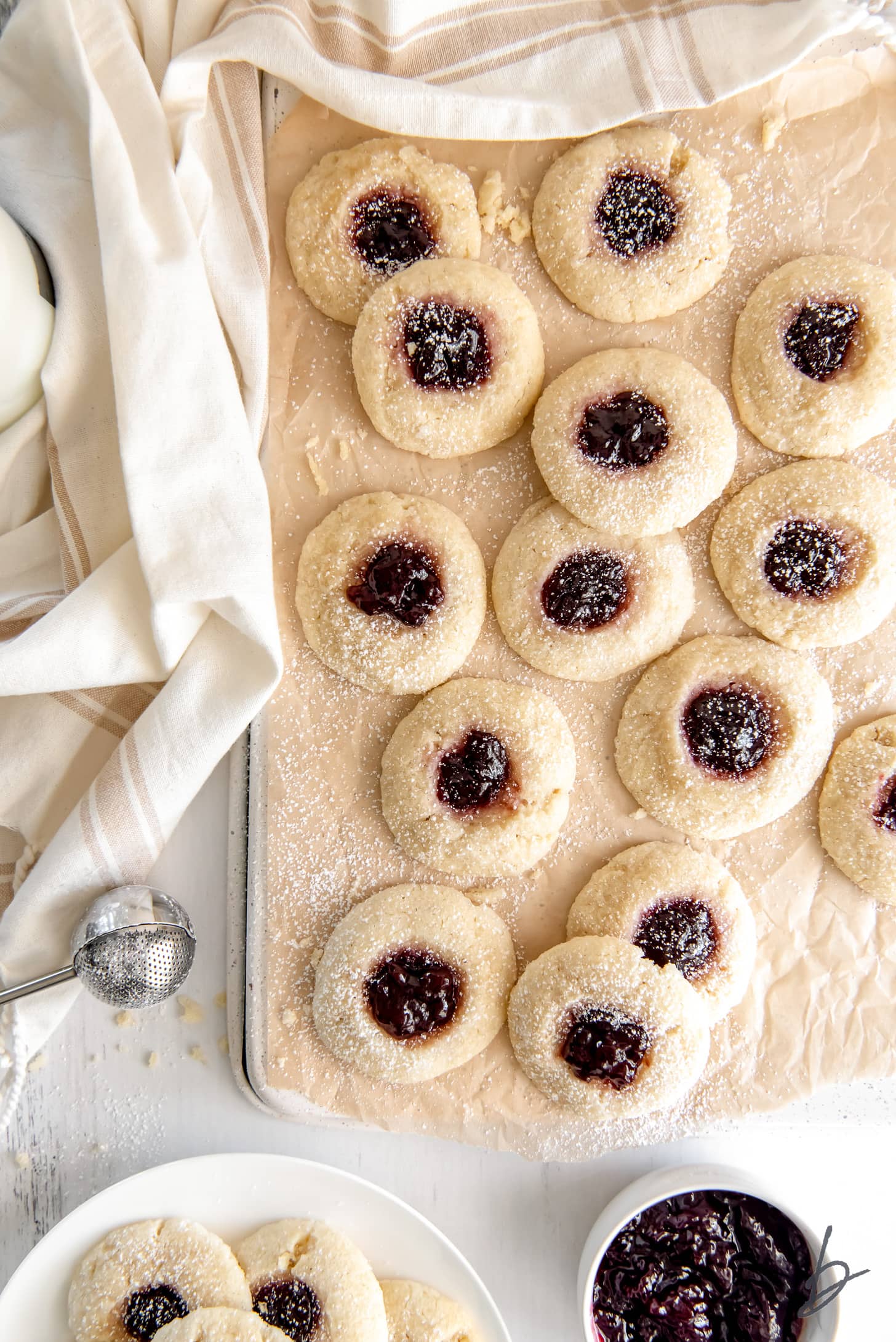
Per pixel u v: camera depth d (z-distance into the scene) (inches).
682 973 19.9
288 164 20.1
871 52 19.8
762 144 20.0
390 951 19.9
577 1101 19.6
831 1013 20.2
